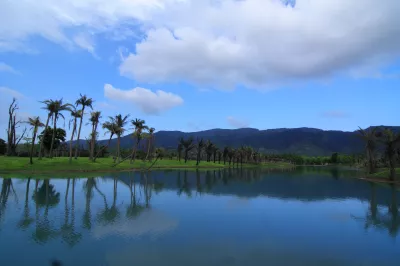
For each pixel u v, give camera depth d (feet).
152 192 112.47
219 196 106.01
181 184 145.28
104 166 220.43
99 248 46.93
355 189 136.26
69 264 40.68
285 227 62.80
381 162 262.26
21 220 63.26
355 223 67.82
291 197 107.14
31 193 99.04
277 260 44.04
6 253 44.45
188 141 378.12
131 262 41.57
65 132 313.53
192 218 69.41
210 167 357.82
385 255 46.93
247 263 42.34
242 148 472.44
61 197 93.20
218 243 50.80
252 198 102.68
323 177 220.23
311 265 42.16
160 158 380.78
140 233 55.52
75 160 222.48
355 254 47.29
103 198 94.27
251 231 58.90
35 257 43.01
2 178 140.36
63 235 53.42
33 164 188.65
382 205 92.43
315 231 60.18
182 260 42.73
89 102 234.79
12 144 266.98
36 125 199.11
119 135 252.01
